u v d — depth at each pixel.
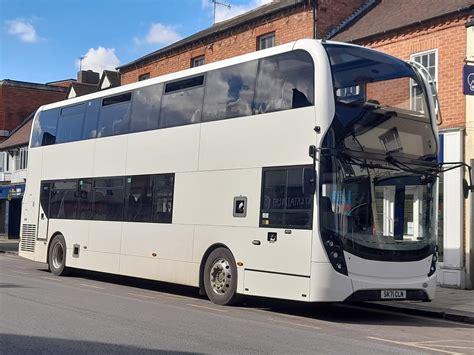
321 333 8.36
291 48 10.18
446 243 14.09
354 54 10.02
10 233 36.44
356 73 9.89
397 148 10.03
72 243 15.24
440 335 8.66
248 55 11.10
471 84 11.91
